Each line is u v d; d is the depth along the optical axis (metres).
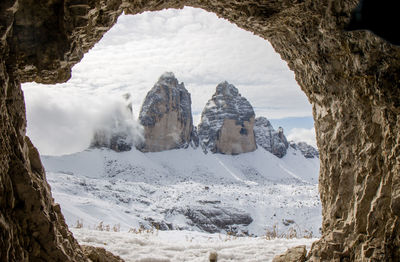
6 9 3.64
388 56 4.53
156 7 6.66
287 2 5.77
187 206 58.84
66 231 5.68
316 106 7.38
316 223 53.66
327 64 6.22
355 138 5.94
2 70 4.03
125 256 7.61
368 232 5.29
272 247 8.98
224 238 12.12
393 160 4.91
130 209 53.59
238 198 67.75
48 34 4.40
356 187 5.85
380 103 5.07
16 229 4.04
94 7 4.59
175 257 7.99
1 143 3.84
